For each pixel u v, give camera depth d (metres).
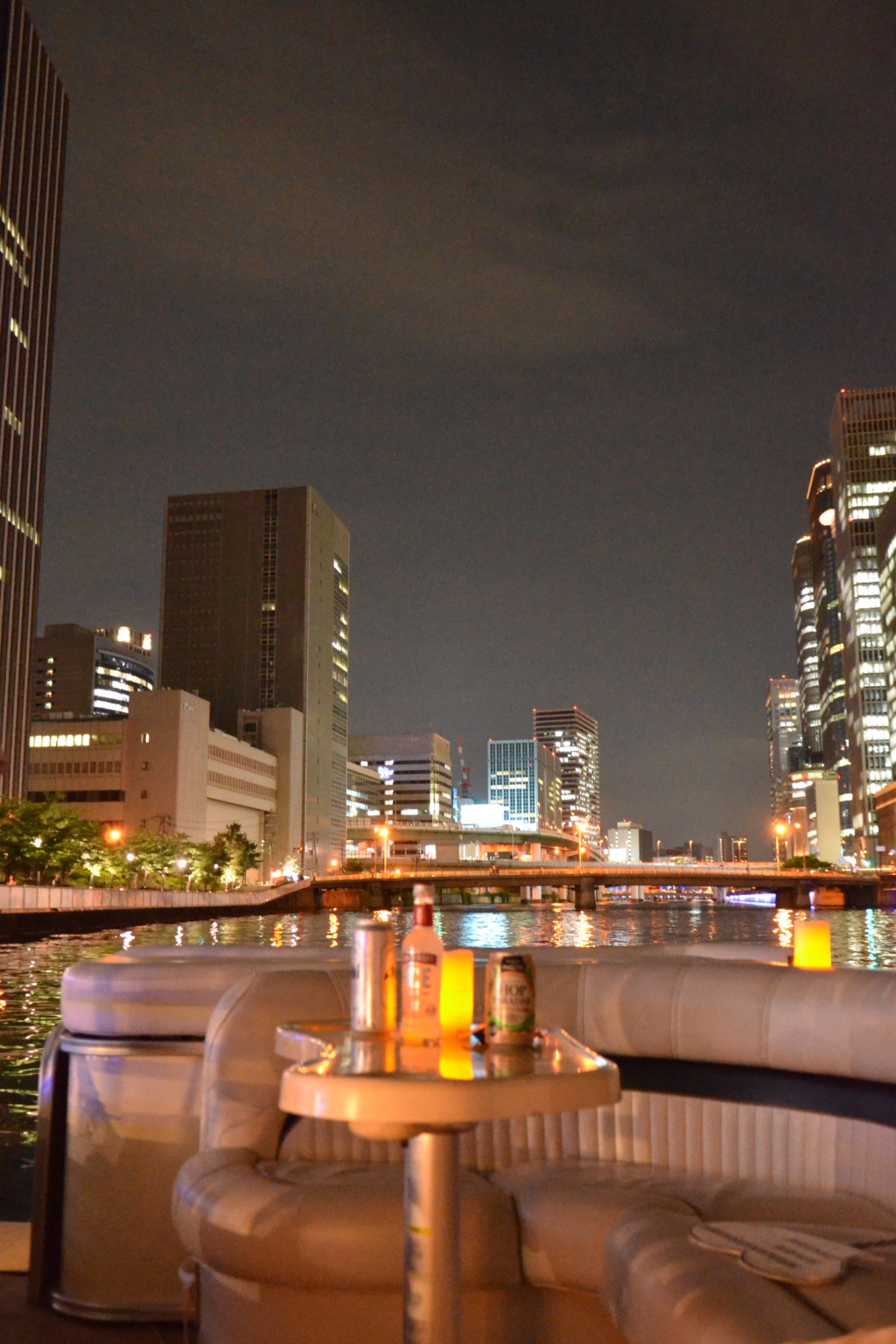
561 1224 2.91
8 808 69.06
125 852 92.50
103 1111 3.90
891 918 93.00
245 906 103.62
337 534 189.88
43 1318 3.82
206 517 179.75
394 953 2.53
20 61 105.88
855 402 192.25
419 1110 1.97
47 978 28.53
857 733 182.62
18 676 100.06
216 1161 3.31
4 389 100.25
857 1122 3.08
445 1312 2.17
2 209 101.44
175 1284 3.78
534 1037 2.55
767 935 66.25
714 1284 2.35
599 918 108.75
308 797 165.12
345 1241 2.83
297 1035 2.63
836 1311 2.25
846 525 189.75
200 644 174.62
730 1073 3.38
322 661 178.12
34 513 105.19
